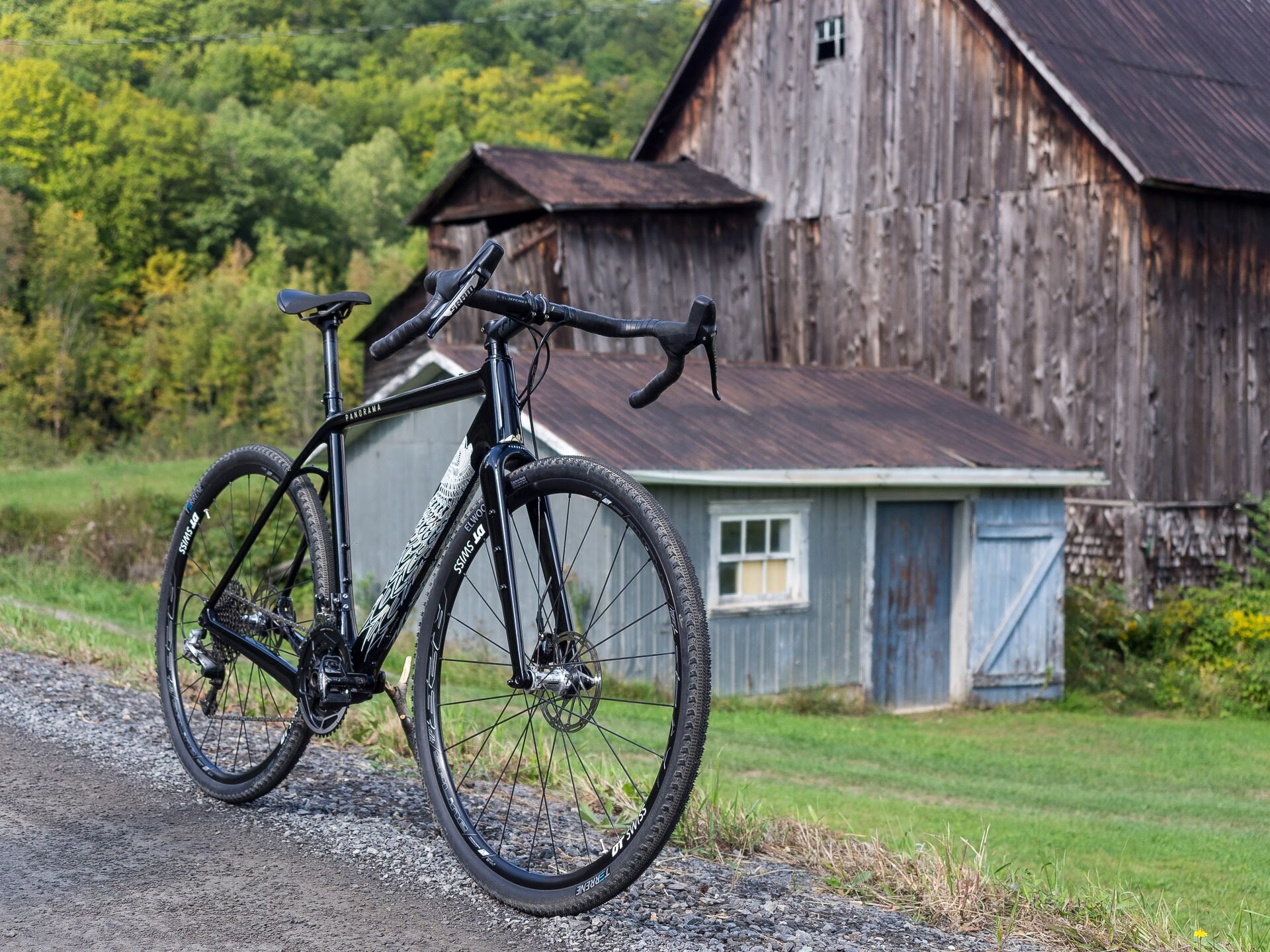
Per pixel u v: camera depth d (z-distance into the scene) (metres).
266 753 3.51
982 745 10.97
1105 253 14.51
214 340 55.53
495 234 18.72
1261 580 14.82
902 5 16.84
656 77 115.75
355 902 2.59
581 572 11.00
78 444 53.47
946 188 16.31
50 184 71.25
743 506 12.15
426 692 2.79
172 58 105.62
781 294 18.62
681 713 2.30
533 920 2.54
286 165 80.12
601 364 13.86
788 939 2.55
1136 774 9.95
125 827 2.99
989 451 13.53
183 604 3.59
